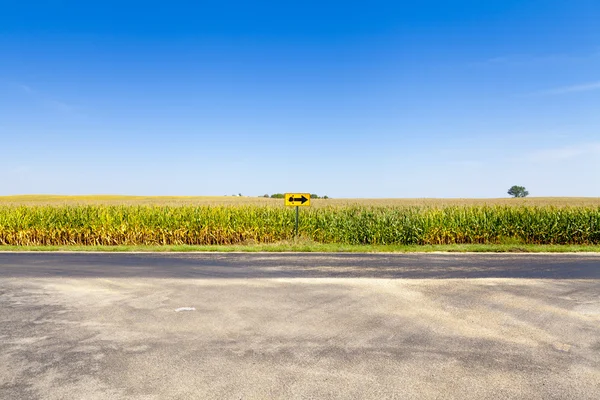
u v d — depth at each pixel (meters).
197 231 20.48
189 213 21.30
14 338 5.88
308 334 6.05
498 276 10.38
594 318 6.84
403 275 10.52
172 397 4.23
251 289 8.89
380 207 23.77
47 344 5.64
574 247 16.44
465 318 6.82
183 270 11.28
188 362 5.05
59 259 13.47
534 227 19.81
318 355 5.27
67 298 8.12
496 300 7.98
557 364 5.02
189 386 4.45
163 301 7.88
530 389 4.40
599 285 9.31
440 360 5.13
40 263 12.56
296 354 5.30
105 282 9.65
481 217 20.11
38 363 5.03
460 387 4.44
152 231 20.31
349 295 8.37
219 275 10.53
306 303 7.75
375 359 5.15
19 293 8.53
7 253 15.19
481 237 19.75
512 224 20.09
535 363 5.05
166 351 5.40
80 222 20.55
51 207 22.78
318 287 9.09
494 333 6.11
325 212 21.56
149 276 10.39
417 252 15.24
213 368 4.89
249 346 5.58
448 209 21.75
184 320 6.69
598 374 4.75
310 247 16.22
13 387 4.42
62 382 4.54
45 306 7.53
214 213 21.12
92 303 7.73
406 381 4.57
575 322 6.63
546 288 9.00
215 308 7.39
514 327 6.38
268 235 20.56
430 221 19.80
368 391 4.35
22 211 21.88
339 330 6.22
